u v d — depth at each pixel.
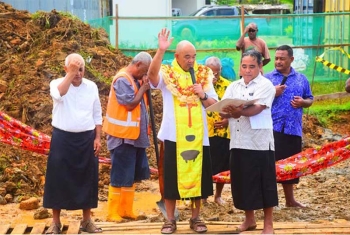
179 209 18.48
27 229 15.52
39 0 34.62
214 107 14.09
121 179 17.53
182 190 14.63
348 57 32.53
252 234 14.59
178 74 14.86
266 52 23.69
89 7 37.66
